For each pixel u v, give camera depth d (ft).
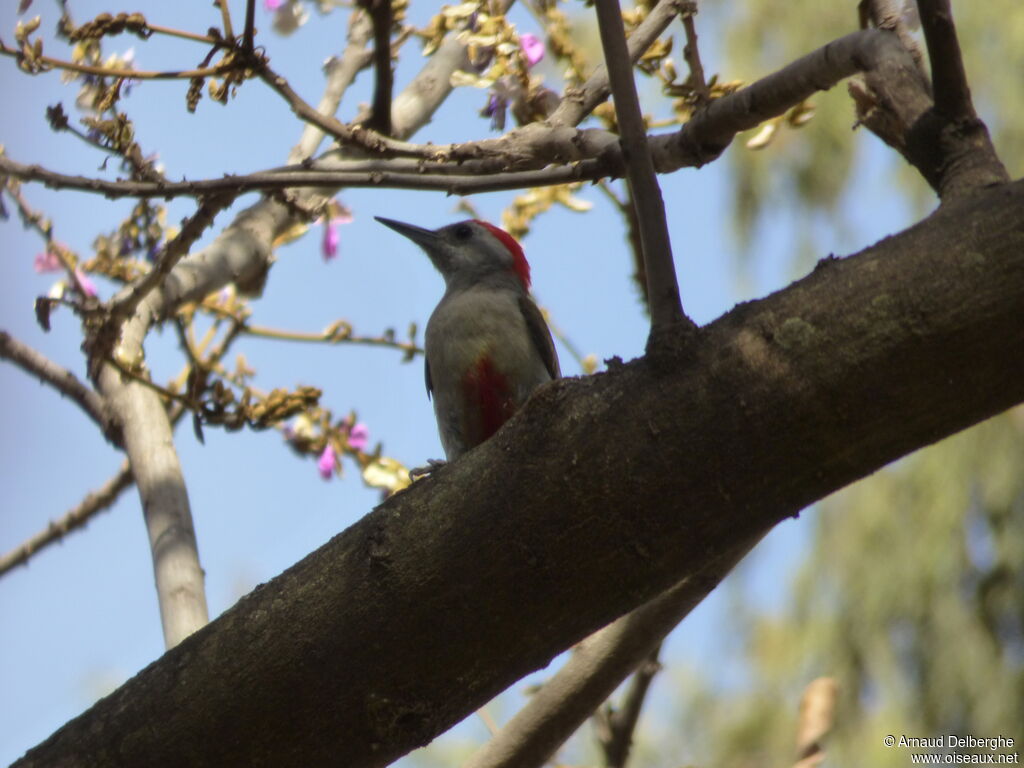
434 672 18.86
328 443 38.83
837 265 17.58
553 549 18.26
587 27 51.06
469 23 33.27
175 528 31.91
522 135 27.17
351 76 38.60
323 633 18.93
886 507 57.06
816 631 56.34
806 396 17.20
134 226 36.47
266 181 26.17
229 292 39.50
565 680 27.55
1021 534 54.70
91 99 28.86
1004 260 16.39
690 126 24.85
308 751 19.21
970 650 53.67
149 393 35.06
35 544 37.65
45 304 32.76
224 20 26.48
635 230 34.60
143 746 19.44
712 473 17.72
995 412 17.02
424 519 18.78
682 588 26.53
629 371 18.29
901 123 20.21
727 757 54.90
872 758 52.65
